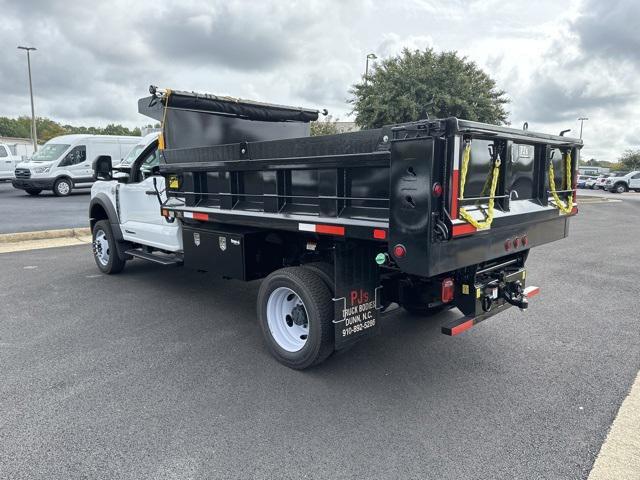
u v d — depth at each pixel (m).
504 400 3.47
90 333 4.82
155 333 4.83
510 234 3.69
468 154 2.97
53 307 5.68
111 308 5.65
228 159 4.40
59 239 10.61
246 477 2.63
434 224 2.84
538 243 4.13
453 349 4.42
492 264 4.06
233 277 4.64
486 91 22.94
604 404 3.40
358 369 3.99
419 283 3.83
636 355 4.27
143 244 6.33
